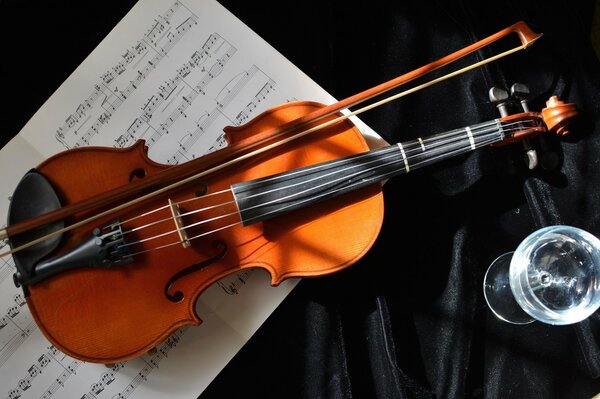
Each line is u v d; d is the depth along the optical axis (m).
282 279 0.76
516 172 0.86
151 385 0.82
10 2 0.85
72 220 0.74
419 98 0.87
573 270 0.80
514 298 0.85
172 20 0.85
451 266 0.85
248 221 0.74
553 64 0.85
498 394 0.85
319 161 0.77
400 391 0.81
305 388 0.84
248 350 0.84
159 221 0.74
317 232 0.76
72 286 0.74
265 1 0.87
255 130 0.77
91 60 0.84
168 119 0.84
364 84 0.87
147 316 0.75
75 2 0.86
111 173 0.75
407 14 0.87
